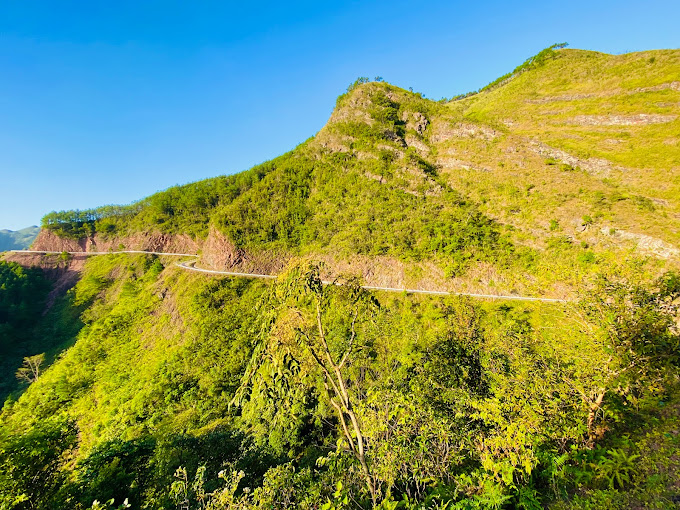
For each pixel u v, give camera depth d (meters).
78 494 13.55
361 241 48.03
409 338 23.55
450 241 42.31
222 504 7.20
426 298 38.84
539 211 42.22
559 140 56.72
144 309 54.91
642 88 59.53
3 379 49.44
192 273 56.50
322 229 56.09
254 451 16.88
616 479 6.56
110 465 15.87
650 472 6.27
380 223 50.62
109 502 9.15
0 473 11.62
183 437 17.98
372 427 7.97
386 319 21.02
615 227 34.59
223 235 58.69
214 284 51.53
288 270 6.93
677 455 6.47
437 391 11.73
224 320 44.50
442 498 7.43
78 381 42.53
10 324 58.53
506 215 44.47
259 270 55.09
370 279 44.75
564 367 9.05
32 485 12.32
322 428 18.02
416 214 50.00
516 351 10.48
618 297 8.34
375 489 7.26
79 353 48.06
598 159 48.06
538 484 7.51
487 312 31.80
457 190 54.50
